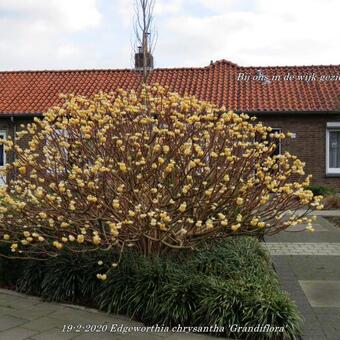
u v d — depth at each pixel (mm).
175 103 5863
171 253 6059
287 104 17594
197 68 20781
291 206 5875
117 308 5430
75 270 5871
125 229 5527
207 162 5633
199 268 5836
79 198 5496
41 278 6109
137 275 5438
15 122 18469
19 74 21391
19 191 5797
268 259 7184
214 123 5875
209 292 5148
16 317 5391
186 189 5344
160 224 5215
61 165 5879
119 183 5484
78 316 5414
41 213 5379
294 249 8641
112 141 5590
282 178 5750
